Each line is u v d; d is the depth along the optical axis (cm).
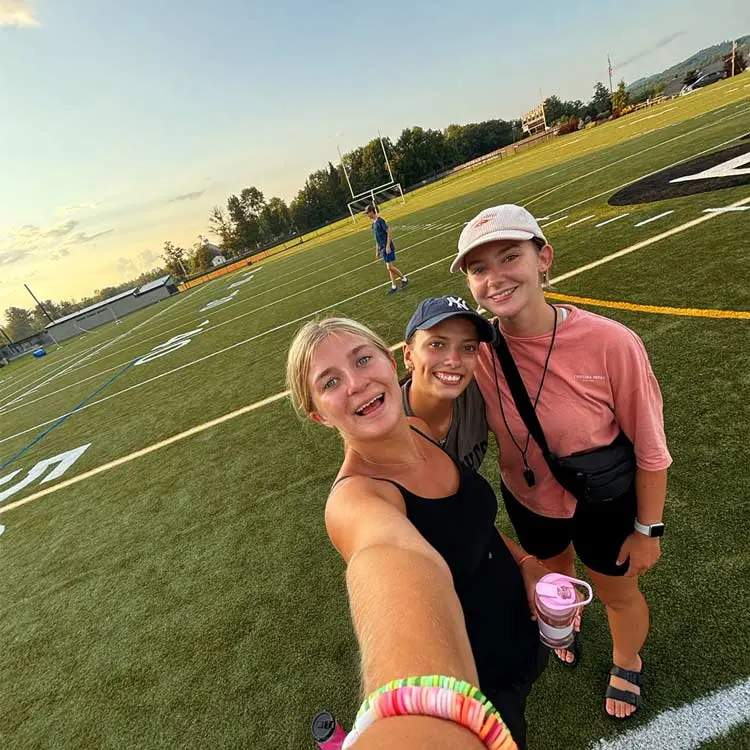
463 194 2195
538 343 125
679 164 967
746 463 230
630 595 148
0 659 306
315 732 148
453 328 121
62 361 2225
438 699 49
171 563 342
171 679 243
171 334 1633
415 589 68
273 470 421
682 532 210
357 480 103
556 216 947
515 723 109
